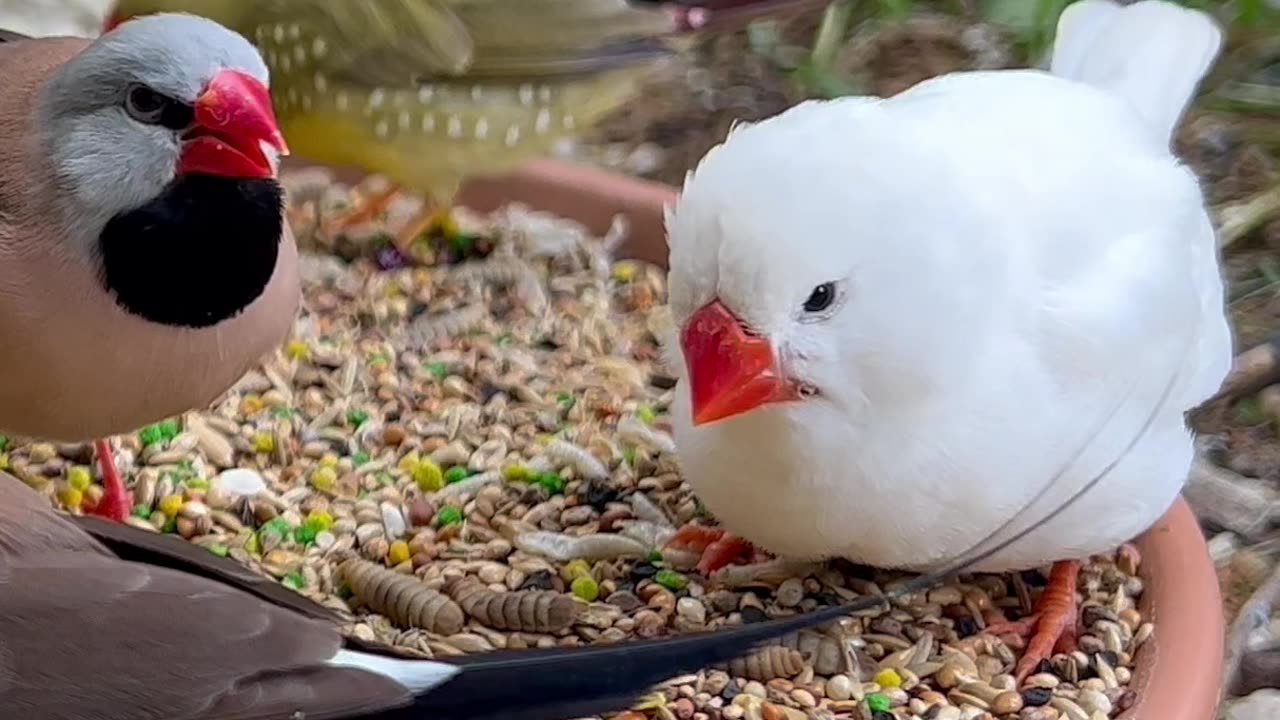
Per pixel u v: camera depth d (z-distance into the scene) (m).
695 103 0.53
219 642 0.33
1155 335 0.36
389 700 0.33
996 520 0.36
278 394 0.41
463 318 0.44
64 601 0.33
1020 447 0.36
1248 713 0.40
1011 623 0.38
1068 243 0.36
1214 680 0.37
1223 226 0.48
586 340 0.43
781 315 0.35
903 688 0.36
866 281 0.35
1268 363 0.45
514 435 0.41
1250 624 0.41
